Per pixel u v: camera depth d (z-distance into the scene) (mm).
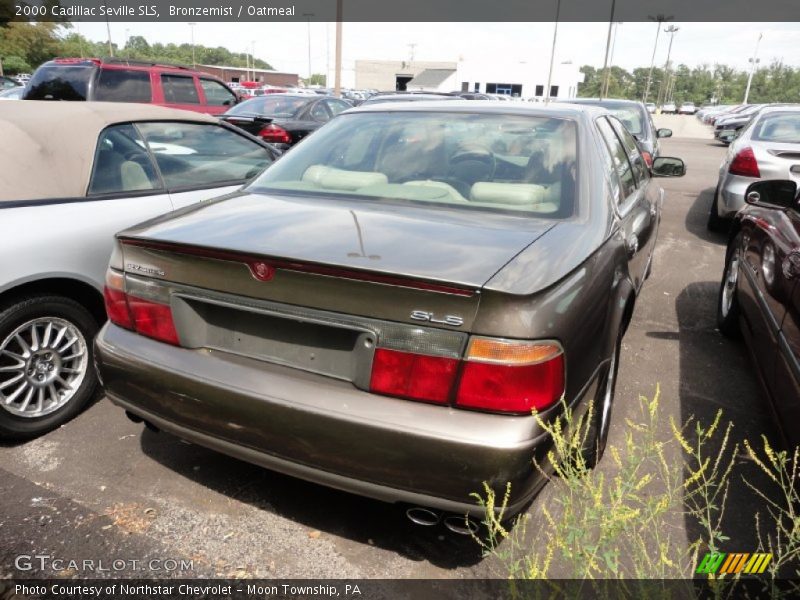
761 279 3471
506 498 1887
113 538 2471
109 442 3139
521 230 2424
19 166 3262
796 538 2168
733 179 7223
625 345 4543
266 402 2129
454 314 1914
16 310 3023
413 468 1976
